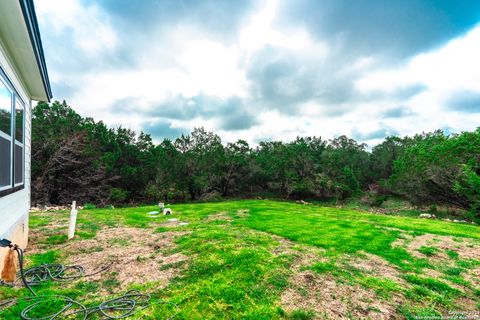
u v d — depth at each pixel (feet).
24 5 9.25
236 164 89.45
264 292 11.41
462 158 52.26
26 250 17.33
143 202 76.59
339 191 86.84
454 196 56.70
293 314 9.70
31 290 11.20
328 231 24.11
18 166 15.14
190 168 81.97
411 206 69.92
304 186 87.25
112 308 10.02
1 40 11.46
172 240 19.81
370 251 18.39
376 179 106.11
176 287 11.95
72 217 20.59
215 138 88.89
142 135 83.76
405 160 66.90
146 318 9.33
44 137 57.67
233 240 18.92
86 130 61.87
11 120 13.05
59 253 16.76
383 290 12.09
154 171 77.92
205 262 14.67
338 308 10.36
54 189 60.13
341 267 14.84
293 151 92.27
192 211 38.17
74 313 9.62
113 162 67.97
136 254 16.66
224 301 10.53
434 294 11.90
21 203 16.16
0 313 9.44
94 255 16.56
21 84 15.90
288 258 15.78
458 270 15.21
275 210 40.11
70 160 56.80
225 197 91.56
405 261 16.62
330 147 110.83
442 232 25.89
